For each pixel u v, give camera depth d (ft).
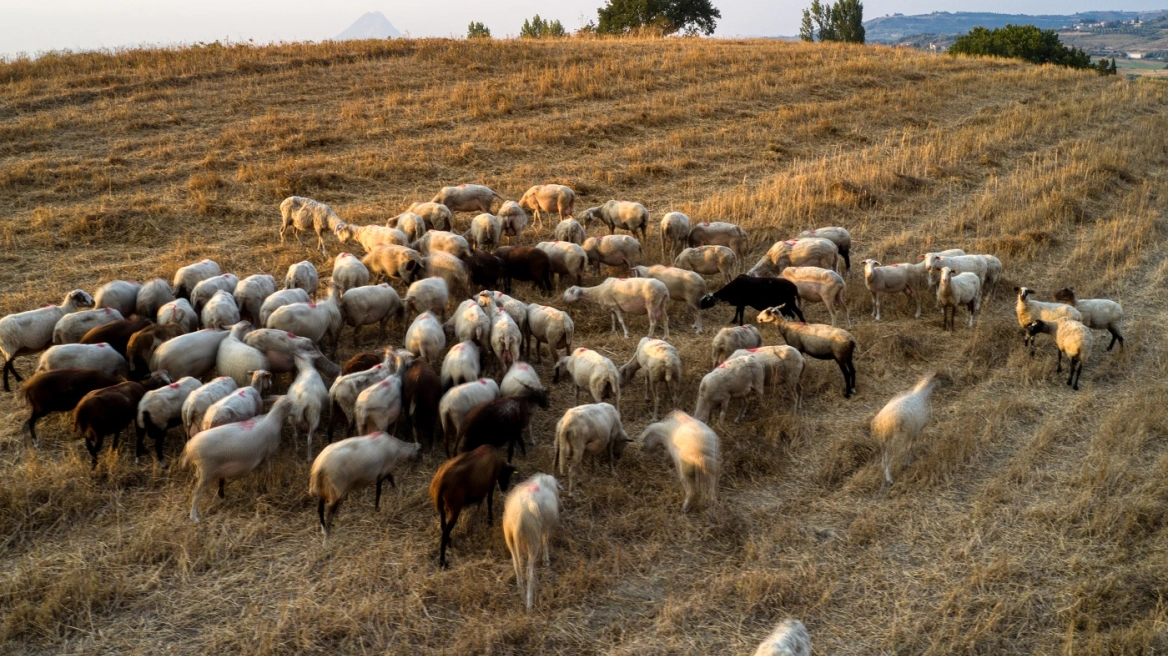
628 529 29.76
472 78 106.63
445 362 37.01
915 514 30.94
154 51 107.65
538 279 51.11
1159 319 49.11
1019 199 71.46
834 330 40.06
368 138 83.41
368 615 25.38
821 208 68.44
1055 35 243.40
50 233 57.21
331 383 38.09
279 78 100.01
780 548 29.09
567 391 40.57
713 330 47.96
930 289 52.11
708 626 25.48
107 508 30.27
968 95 116.06
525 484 27.35
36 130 77.61
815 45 151.43
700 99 104.88
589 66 115.75
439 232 53.06
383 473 29.86
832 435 36.47
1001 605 26.07
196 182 68.03
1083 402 38.86
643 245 61.21
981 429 36.37
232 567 27.58
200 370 37.70
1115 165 82.23
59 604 25.12
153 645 24.29
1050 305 44.60
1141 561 28.02
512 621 25.23
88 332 38.68
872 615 26.09
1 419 35.88
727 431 36.17
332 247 59.21
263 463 32.30
